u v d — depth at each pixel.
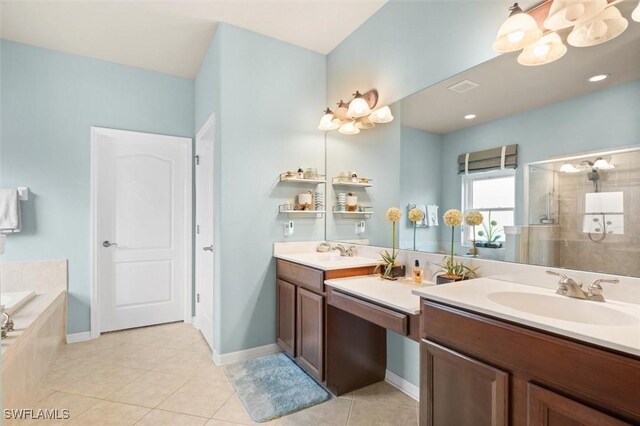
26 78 2.93
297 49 3.01
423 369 1.41
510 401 1.09
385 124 2.45
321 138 3.13
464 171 1.88
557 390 0.98
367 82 2.64
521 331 1.07
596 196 1.35
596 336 0.90
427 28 2.11
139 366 2.57
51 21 2.61
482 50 1.77
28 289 2.91
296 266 2.52
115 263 3.35
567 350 0.96
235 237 2.68
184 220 3.66
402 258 2.27
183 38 2.88
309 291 2.34
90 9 2.46
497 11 1.70
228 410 1.99
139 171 3.46
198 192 3.57
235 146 2.69
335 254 2.77
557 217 1.47
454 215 1.90
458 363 1.26
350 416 1.95
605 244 1.32
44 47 3.00
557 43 1.46
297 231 2.98
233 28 2.69
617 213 1.28
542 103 1.52
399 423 1.89
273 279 2.86
